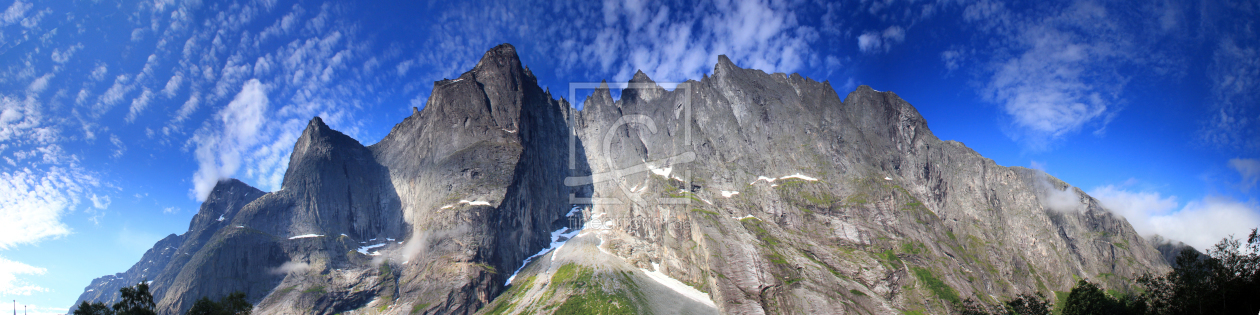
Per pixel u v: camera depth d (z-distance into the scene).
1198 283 118.44
